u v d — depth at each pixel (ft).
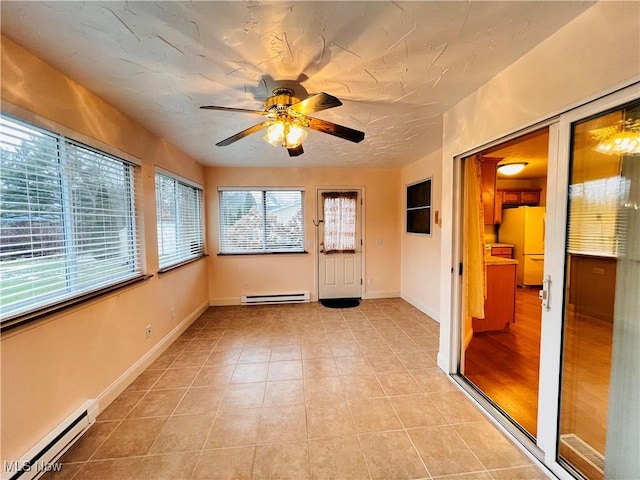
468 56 5.13
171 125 8.48
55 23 4.16
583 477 4.55
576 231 4.56
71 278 6.06
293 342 10.48
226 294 15.28
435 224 12.60
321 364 8.81
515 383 7.70
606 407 4.33
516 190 18.89
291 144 6.55
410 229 15.28
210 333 11.39
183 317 11.63
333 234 15.88
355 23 4.23
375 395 7.20
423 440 5.70
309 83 6.05
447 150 7.66
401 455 5.33
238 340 10.69
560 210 4.72
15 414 4.64
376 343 10.32
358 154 12.49
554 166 4.81
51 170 5.58
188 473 4.99
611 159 4.07
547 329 5.03
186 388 7.59
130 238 8.29
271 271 15.58
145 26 4.25
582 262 4.51
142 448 5.53
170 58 5.11
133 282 7.87
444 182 7.89
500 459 5.25
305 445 5.59
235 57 5.09
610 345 4.24
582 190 4.46
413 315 13.44
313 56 5.08
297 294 15.55
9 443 4.54
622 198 3.98
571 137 4.51
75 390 5.89
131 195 8.31
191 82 5.98
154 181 9.29
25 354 4.82
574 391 4.73
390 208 16.22
